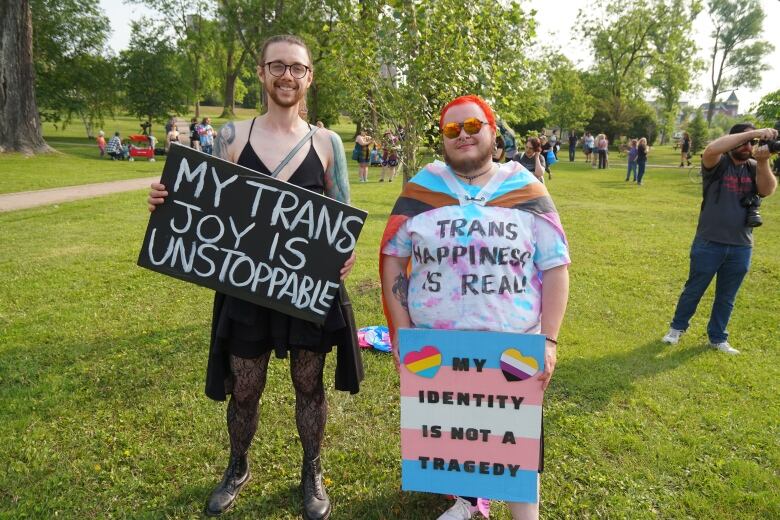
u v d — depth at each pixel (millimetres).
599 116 46281
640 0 44125
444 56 4262
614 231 9477
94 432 3111
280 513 2508
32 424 3184
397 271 2217
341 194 2490
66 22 30672
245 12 32438
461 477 2176
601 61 47875
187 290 5711
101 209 10695
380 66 4680
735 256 4191
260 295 2258
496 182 2051
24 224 9172
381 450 2967
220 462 2863
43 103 30828
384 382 3721
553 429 3182
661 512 2516
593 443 3033
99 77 32281
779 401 3553
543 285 2084
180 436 3078
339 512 2523
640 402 3521
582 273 6715
